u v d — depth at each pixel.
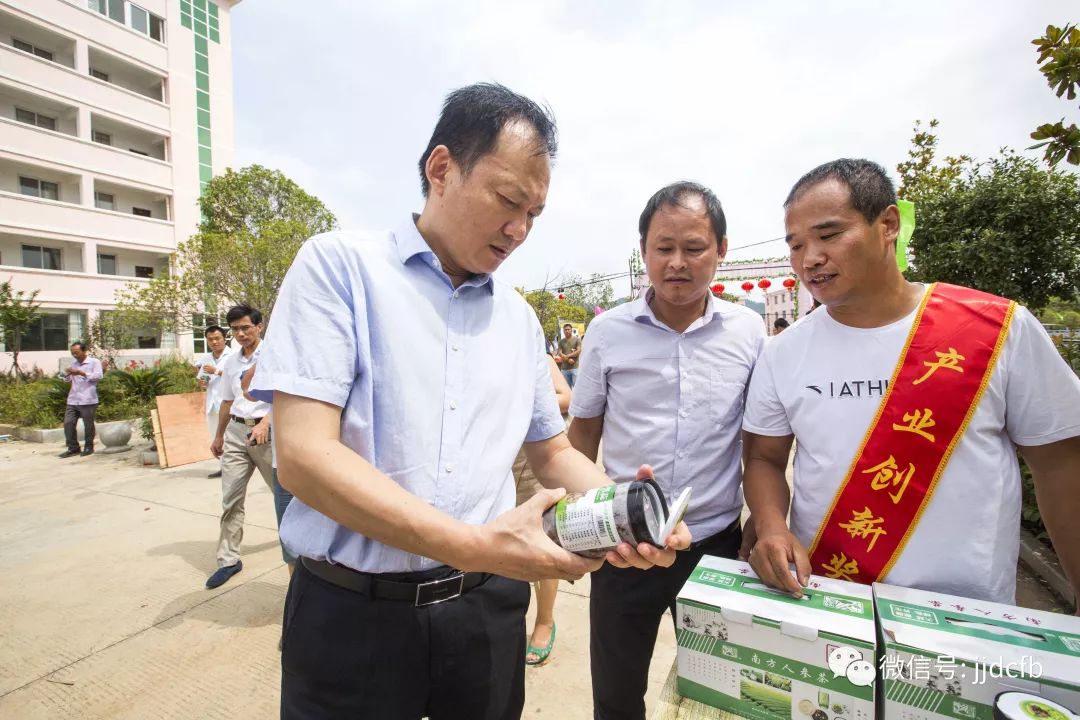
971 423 1.17
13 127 16.36
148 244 19.73
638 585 1.69
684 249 1.58
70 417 7.33
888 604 1.05
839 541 1.27
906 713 0.91
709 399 1.74
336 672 1.06
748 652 1.02
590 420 1.98
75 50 17.77
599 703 1.78
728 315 1.78
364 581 1.05
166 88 20.31
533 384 1.32
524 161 0.97
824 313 1.38
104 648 2.60
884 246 1.20
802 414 1.35
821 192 1.18
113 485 5.59
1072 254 6.34
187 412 6.67
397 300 1.06
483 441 1.15
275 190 19.08
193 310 13.45
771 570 1.13
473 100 1.00
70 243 18.06
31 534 4.16
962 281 6.94
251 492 5.14
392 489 0.87
